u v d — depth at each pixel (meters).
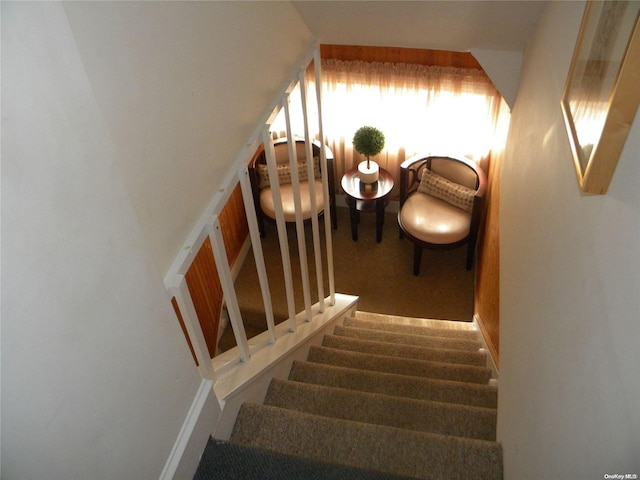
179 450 1.49
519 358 1.74
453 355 3.01
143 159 1.20
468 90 3.83
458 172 4.00
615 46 1.02
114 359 1.11
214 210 1.60
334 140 4.45
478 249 4.27
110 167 1.03
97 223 1.00
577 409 1.02
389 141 4.36
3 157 0.75
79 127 0.92
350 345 3.02
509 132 2.85
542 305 1.49
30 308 0.83
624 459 0.75
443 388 2.40
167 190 1.33
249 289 4.32
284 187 4.38
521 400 1.60
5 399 0.79
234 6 1.64
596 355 0.95
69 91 0.89
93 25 0.98
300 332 2.65
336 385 2.44
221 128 1.62
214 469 1.61
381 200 4.25
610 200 1.00
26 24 0.77
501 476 1.69
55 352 0.91
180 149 1.37
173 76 1.29
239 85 1.73
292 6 2.25
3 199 0.75
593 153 0.99
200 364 1.70
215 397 1.72
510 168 2.63
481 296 3.69
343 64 3.97
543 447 1.25
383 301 4.18
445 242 3.94
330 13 2.36
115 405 1.13
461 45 2.67
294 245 4.65
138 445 1.26
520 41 2.54
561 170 1.49
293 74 2.26
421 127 4.16
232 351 2.26
